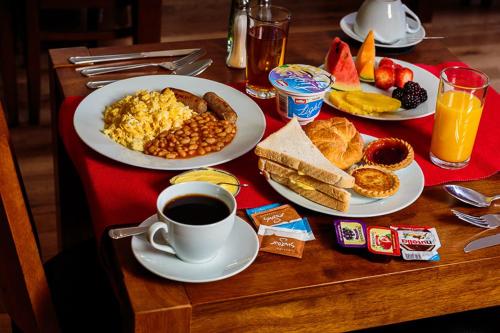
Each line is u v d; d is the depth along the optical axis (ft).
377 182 4.03
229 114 4.55
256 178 4.19
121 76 5.17
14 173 3.69
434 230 3.80
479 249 3.74
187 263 3.40
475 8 14.40
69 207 5.89
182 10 13.34
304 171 3.89
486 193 4.17
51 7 8.78
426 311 3.79
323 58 5.76
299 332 3.57
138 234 3.51
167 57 5.53
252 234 3.59
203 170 4.11
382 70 5.18
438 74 5.60
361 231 3.73
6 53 9.14
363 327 3.71
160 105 4.50
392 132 4.74
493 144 4.66
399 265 3.59
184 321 3.28
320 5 13.99
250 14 5.14
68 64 5.27
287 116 4.71
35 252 3.90
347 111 4.88
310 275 3.48
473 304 3.87
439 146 4.33
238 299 3.31
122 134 4.34
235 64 5.45
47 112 10.05
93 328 4.43
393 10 5.89
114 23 12.06
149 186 4.05
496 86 11.40
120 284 3.45
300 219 3.84
